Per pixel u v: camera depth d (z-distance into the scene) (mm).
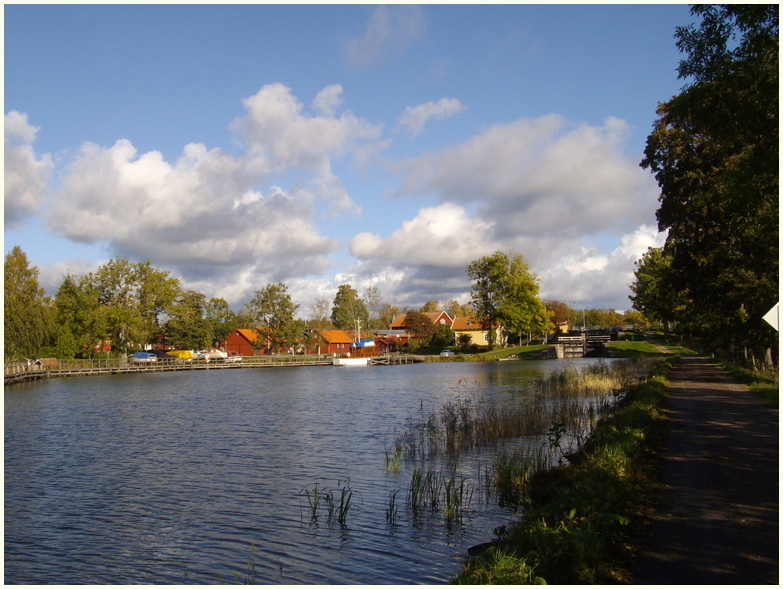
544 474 13391
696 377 34906
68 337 86312
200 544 11617
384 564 10062
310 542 11305
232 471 17812
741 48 13531
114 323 90750
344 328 166125
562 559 7000
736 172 14023
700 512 8938
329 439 22922
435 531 11516
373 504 13562
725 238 31375
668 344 105375
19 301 63625
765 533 7977
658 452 13258
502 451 18203
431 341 118125
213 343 125250
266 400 40375
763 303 30891
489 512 12453
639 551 7559
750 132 13570
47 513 13992
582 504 8547
